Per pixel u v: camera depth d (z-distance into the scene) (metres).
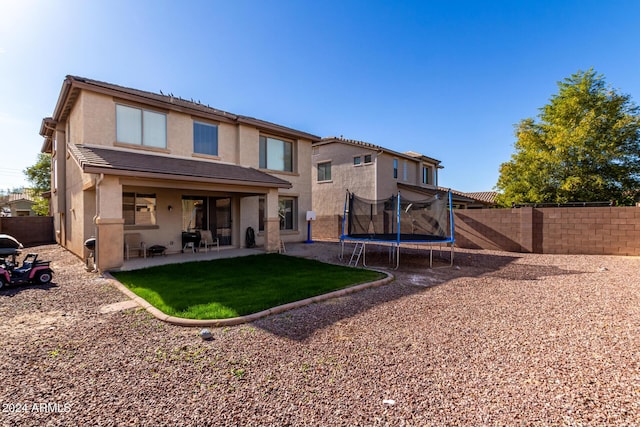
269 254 12.27
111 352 3.88
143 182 9.23
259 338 4.30
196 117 12.98
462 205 28.91
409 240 10.77
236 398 2.90
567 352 3.82
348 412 2.68
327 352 3.87
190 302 5.76
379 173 20.94
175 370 3.43
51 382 3.18
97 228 8.58
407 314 5.32
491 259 11.83
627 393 2.91
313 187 23.88
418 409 2.71
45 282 7.49
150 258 11.08
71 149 9.55
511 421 2.54
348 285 7.16
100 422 2.55
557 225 13.27
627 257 11.81
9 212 38.53
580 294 6.61
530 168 22.64
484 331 4.55
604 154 19.78
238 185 11.44
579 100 21.94
